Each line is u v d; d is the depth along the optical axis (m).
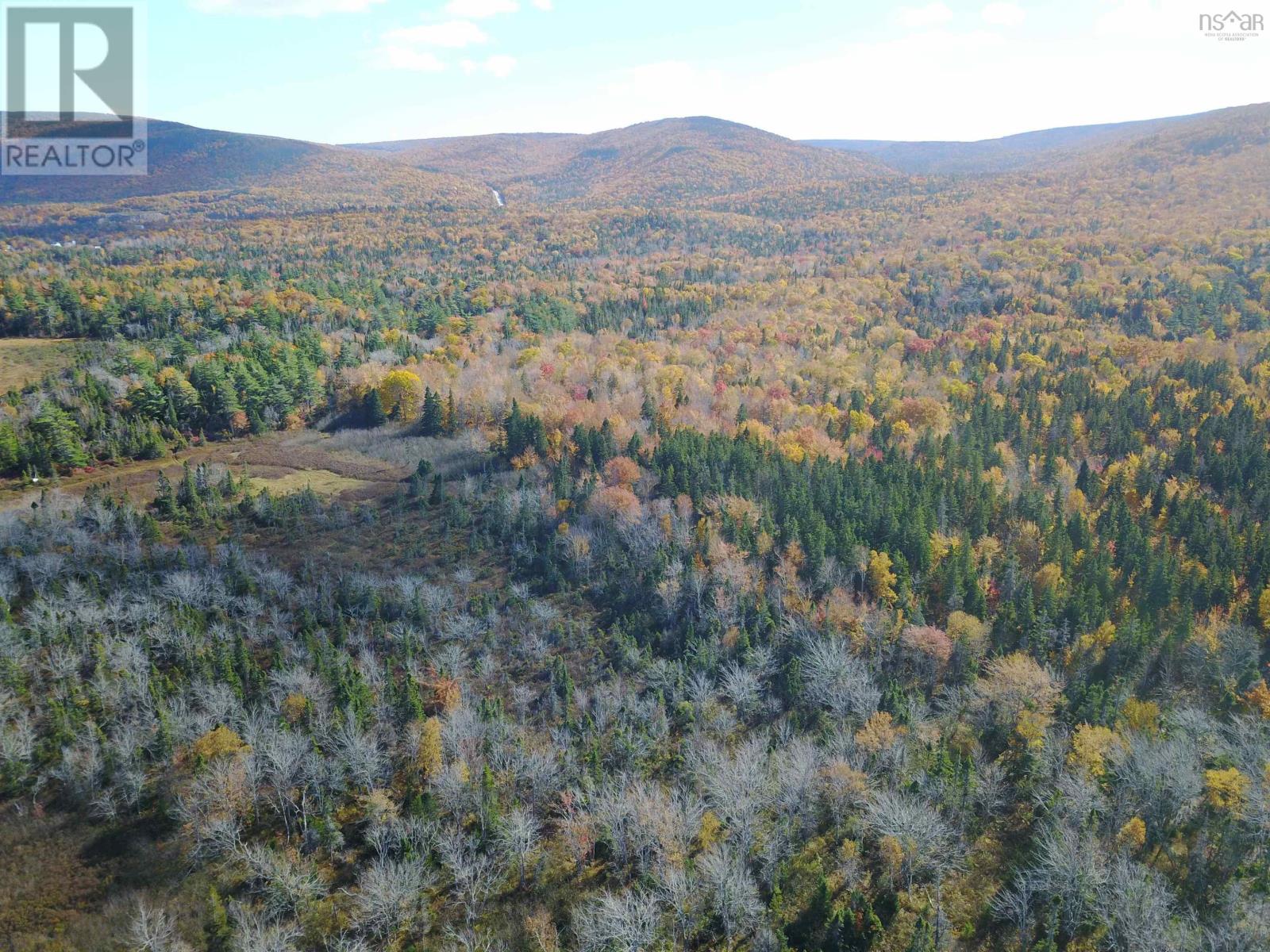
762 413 175.38
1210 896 67.19
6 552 106.56
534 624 105.38
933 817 71.00
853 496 129.62
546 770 78.62
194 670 89.06
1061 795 74.25
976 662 95.56
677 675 94.38
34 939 65.19
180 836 73.00
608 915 63.66
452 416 172.00
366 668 92.56
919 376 198.12
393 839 72.50
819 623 102.62
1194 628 99.69
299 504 133.25
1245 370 193.75
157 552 112.38
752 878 70.31
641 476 136.25
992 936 66.31
